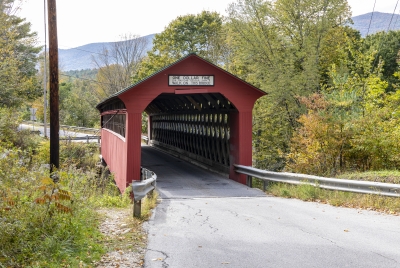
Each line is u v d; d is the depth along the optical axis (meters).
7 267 4.75
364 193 9.91
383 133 14.88
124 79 57.78
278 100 24.52
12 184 6.54
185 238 6.84
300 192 11.38
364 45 33.72
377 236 6.73
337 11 25.47
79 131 48.22
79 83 79.75
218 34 42.59
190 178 17.14
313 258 5.59
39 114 52.84
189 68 15.17
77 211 6.80
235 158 16.25
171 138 29.11
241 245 6.35
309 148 16.53
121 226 7.79
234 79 15.56
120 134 17.98
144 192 8.71
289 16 25.86
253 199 11.56
